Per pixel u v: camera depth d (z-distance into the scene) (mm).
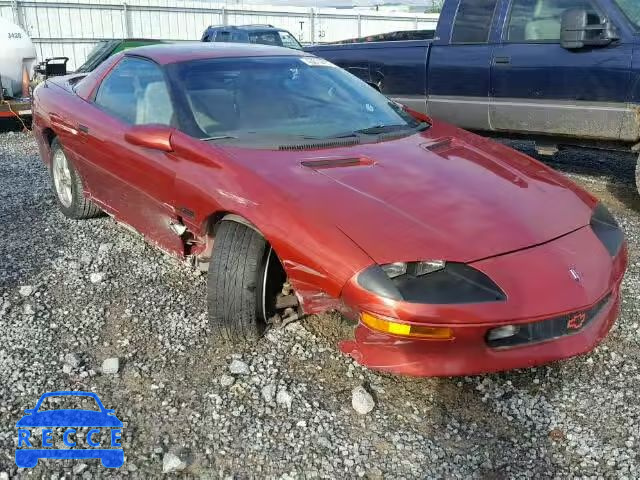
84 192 4625
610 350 3260
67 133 4438
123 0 20438
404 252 2541
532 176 3350
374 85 7078
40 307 3623
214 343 3266
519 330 2580
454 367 2549
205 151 3180
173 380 2977
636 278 4098
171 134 3318
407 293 2477
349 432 2646
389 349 2572
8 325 3443
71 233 4793
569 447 2576
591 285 2699
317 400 2836
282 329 3346
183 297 3768
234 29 13664
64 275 4059
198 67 3824
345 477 2406
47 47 19484
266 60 4105
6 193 5895
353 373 3031
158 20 21375
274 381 2945
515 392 2922
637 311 3648
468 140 3820
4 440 2568
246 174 2977
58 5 19328
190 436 2613
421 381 2988
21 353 3180
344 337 3285
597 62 5355
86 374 3008
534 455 2535
